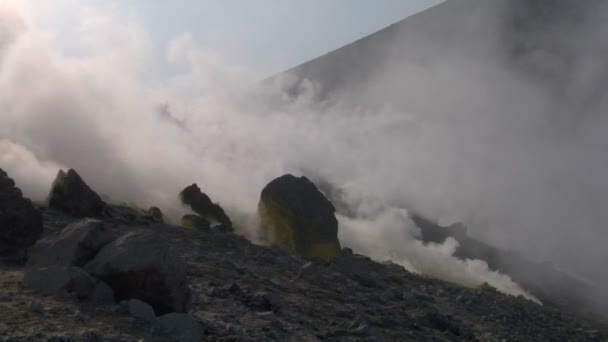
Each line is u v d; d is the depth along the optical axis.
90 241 8.63
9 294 7.68
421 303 16.38
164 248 8.25
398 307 14.62
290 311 11.05
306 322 10.46
